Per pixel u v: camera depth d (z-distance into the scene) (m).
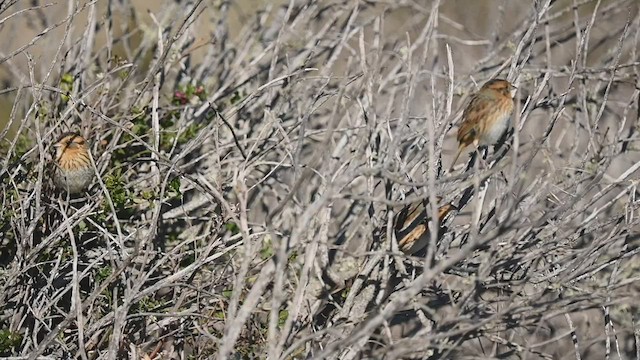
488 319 9.36
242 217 9.36
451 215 11.54
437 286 11.59
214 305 11.70
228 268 12.21
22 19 17.59
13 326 11.74
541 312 10.27
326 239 11.27
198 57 17.31
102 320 10.89
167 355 11.94
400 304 8.51
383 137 11.86
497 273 10.75
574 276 10.84
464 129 12.13
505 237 10.95
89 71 14.80
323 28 16.06
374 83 12.23
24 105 15.56
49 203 11.94
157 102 13.09
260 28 16.55
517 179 10.90
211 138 14.20
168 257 11.43
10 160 12.70
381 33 12.41
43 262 11.52
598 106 14.38
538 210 11.16
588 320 13.82
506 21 17.31
